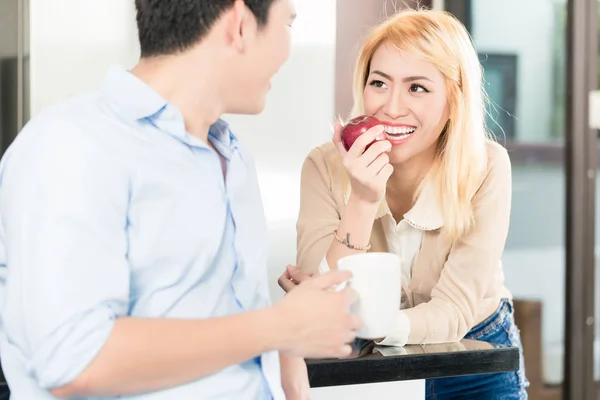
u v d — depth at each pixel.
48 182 0.83
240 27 0.95
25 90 2.21
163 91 0.96
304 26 2.35
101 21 2.24
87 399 0.91
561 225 3.43
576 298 3.38
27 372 0.84
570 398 3.41
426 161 1.85
